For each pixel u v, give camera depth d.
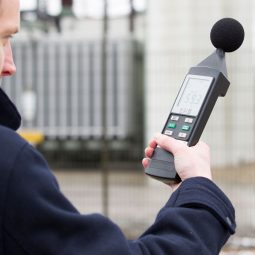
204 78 1.27
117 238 1.04
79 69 13.70
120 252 1.02
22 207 1.00
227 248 5.94
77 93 13.57
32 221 1.00
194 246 1.07
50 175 1.04
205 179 1.15
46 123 13.44
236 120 8.72
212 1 11.00
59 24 15.29
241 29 1.37
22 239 1.00
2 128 1.05
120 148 12.58
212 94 1.25
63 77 13.68
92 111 13.38
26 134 7.44
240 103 8.72
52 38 13.91
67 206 1.03
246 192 8.59
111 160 12.41
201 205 1.11
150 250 1.06
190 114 1.24
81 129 13.20
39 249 1.00
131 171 10.82
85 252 1.00
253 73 8.70
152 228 1.11
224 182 8.68
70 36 14.59
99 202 8.61
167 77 9.34
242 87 8.68
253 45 11.16
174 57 9.28
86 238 1.02
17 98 13.42
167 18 11.05
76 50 13.77
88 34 15.22
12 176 1.00
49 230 1.00
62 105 13.52
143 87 13.16
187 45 10.96
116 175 10.56
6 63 1.14
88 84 13.59
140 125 12.91
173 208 1.12
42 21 14.28
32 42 13.71
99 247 1.01
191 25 10.98
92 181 10.12
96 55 13.72
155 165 1.22
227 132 8.71
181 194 1.14
